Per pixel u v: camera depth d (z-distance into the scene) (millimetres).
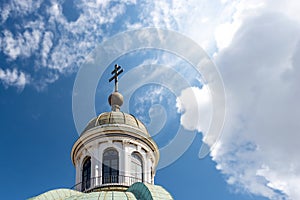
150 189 40625
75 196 42188
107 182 46969
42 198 42906
